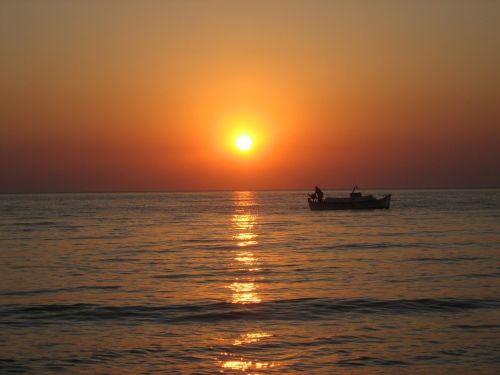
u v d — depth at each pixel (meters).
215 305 25.66
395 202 166.50
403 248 46.84
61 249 48.72
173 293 28.56
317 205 110.75
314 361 18.28
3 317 23.70
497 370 17.36
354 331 21.39
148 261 40.72
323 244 51.25
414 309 24.59
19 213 119.25
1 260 41.41
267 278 32.91
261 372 17.47
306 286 30.11
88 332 21.48
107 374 17.36
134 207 157.00
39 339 20.58
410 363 18.00
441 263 37.78
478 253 42.97
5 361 18.34
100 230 70.81
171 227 76.38
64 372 17.48
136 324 22.59
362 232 63.31
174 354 19.00
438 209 117.19
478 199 196.75
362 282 31.00
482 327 21.66
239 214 111.88
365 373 17.28
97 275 34.31
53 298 27.31
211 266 38.06
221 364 18.11
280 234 63.22
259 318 23.41
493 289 28.48
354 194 110.62
